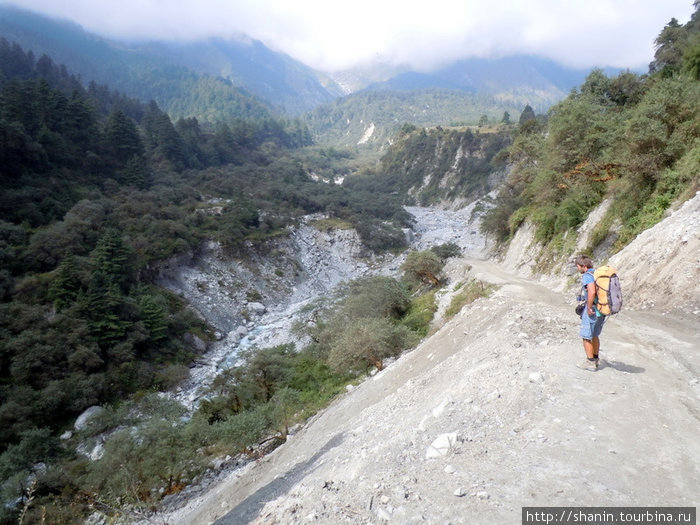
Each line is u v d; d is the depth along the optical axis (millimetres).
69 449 23266
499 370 7934
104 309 34094
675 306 10727
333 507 4695
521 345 9516
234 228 59656
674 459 4395
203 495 15547
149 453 16562
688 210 13336
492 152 120188
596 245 20484
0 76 95312
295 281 61375
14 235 39344
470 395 7070
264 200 77062
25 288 33656
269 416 19656
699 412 5418
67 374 29625
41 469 20703
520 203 47188
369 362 24438
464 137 129875
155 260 46656
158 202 61531
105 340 33125
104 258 39656
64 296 34375
